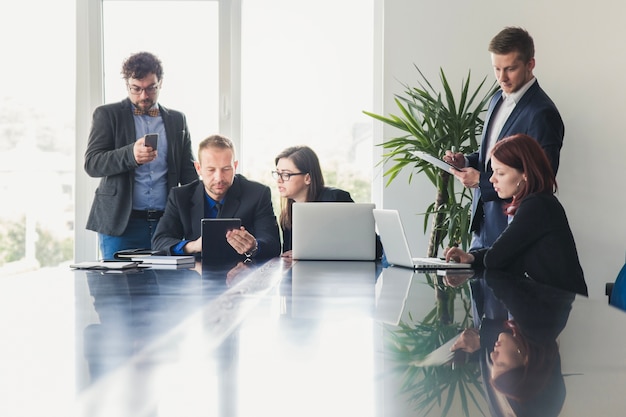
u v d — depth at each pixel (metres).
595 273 4.89
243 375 0.95
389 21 5.00
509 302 1.84
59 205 5.39
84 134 5.24
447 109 4.87
